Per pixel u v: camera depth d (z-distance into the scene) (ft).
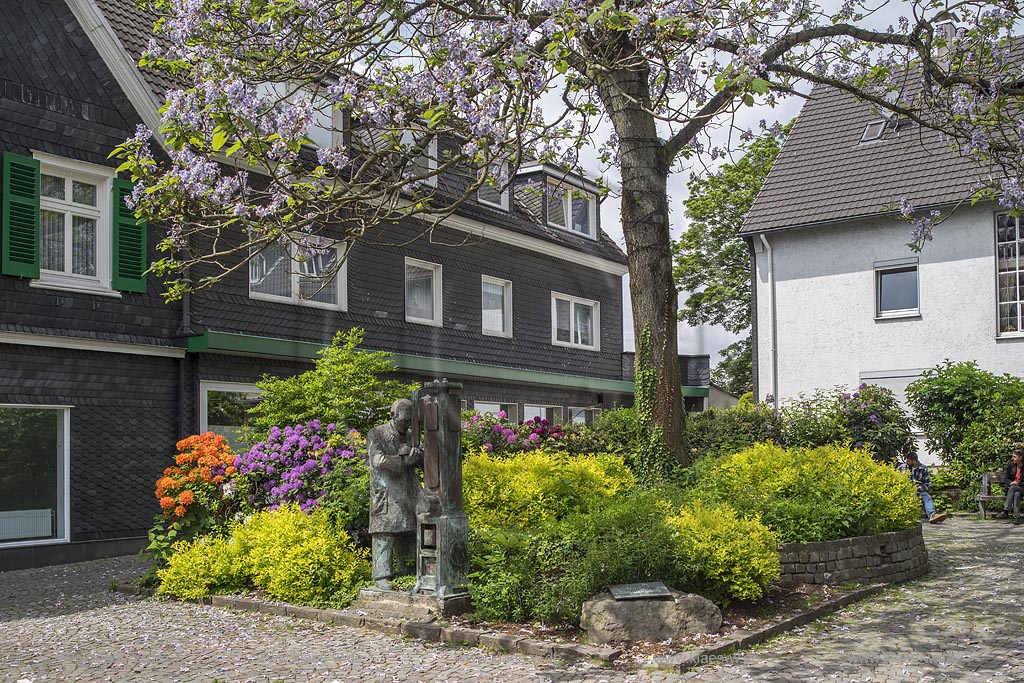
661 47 25.90
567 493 32.04
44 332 42.55
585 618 23.39
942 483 62.34
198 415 48.52
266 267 52.90
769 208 80.23
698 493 32.24
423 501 26.37
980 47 33.32
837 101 85.71
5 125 42.11
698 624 23.48
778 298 79.51
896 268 74.64
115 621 27.71
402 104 25.72
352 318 57.93
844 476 33.71
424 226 63.98
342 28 28.07
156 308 47.55
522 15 26.37
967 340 71.15
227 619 27.53
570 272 80.28
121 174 46.78
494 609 25.16
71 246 44.78
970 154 34.24
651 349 36.35
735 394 116.57
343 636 24.82
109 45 46.34
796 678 20.16
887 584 31.24
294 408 41.14
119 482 45.55
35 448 42.75
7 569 40.88
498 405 71.46
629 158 36.52
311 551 28.96
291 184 27.14
